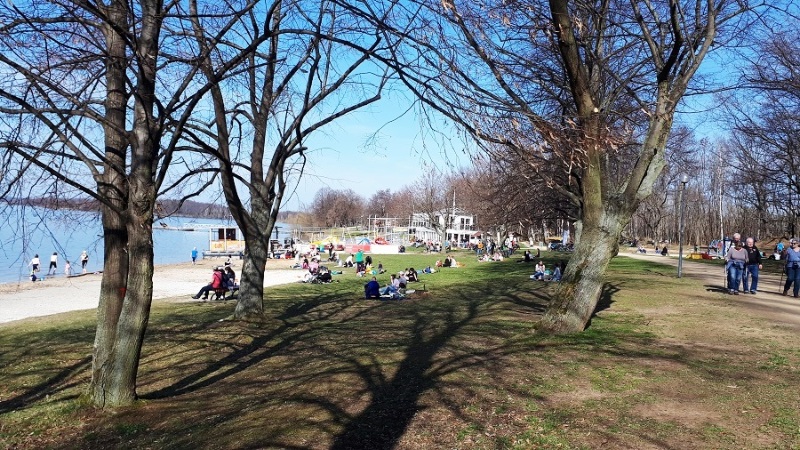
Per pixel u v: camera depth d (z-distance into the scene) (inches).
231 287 866.1
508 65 349.7
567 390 244.4
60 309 776.3
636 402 225.9
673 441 184.1
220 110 458.6
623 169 698.8
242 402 262.5
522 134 240.4
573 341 348.2
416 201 2854.3
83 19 255.8
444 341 375.6
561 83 420.2
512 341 359.3
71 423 249.8
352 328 484.1
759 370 275.3
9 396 318.7
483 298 708.7
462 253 2404.0
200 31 317.4
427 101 252.5
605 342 344.8
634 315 456.8
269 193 553.9
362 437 196.2
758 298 585.9
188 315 612.7
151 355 405.7
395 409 226.4
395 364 311.7
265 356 385.4
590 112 329.7
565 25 323.0
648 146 374.6
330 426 209.2
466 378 269.1
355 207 3769.7
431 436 194.5
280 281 1221.7
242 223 527.8
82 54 279.9
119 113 291.3
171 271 1563.7
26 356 415.8
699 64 382.0
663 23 420.5
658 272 1001.5
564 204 756.6
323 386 273.1
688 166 1045.2
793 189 1259.8
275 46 480.4
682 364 287.9
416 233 3442.4
